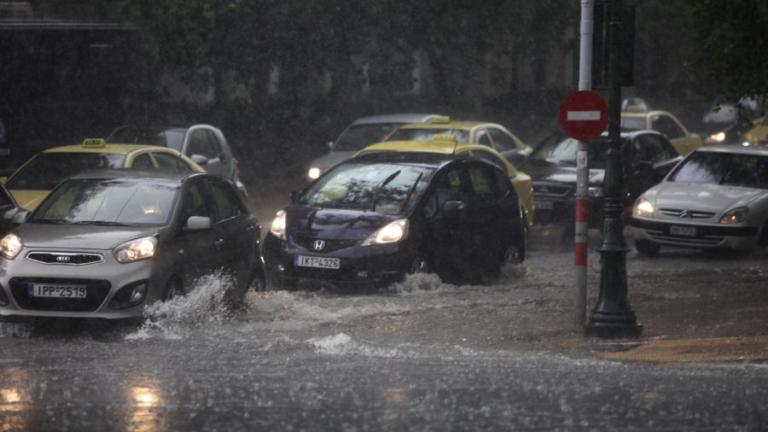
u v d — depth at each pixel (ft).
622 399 87.20
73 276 118.62
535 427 77.56
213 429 77.05
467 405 84.79
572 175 226.79
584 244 129.08
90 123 263.29
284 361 105.70
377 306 139.85
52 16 260.21
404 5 301.43
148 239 122.01
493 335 123.34
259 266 142.92
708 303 145.07
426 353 111.86
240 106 300.61
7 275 119.55
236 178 236.63
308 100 314.76
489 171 169.89
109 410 83.05
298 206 157.58
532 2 326.44
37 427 77.61
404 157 165.58
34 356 107.34
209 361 105.19
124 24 267.59
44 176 176.55
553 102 418.31
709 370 102.78
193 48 274.16
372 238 148.97
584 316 129.18
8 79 253.24
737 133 342.03
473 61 343.87
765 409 83.61
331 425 78.18
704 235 189.06
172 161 192.54
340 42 301.43
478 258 161.99
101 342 115.75
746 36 183.83
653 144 241.35
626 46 123.44
